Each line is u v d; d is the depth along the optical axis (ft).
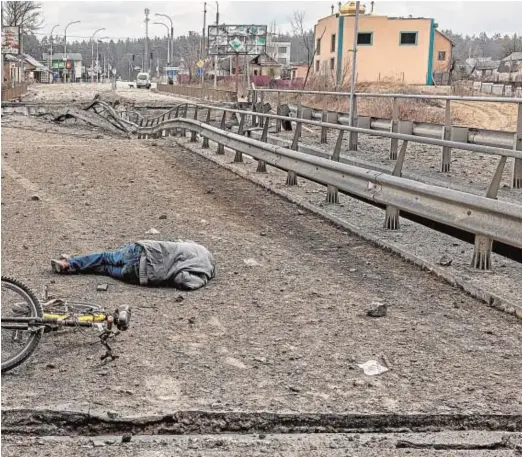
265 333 19.90
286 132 73.87
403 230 31.37
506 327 20.49
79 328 19.35
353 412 15.17
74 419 14.96
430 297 23.18
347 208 36.37
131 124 106.11
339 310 21.93
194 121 69.51
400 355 18.40
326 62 212.43
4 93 167.94
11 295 17.58
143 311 21.47
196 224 33.76
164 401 15.60
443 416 15.14
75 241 29.78
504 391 16.34
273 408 15.31
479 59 420.77
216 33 254.88
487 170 44.93
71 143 71.31
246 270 26.27
